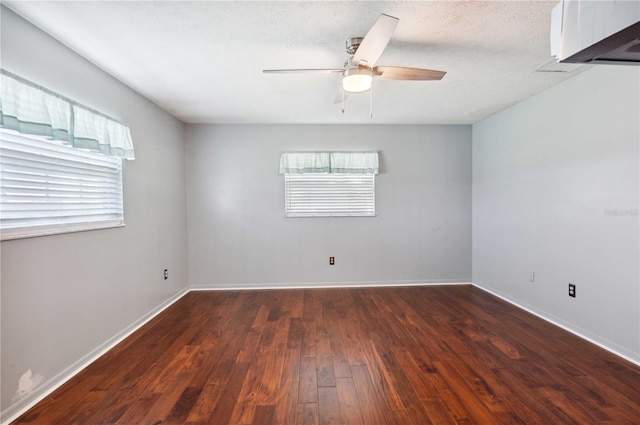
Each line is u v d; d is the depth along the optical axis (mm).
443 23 2076
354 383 2207
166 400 2031
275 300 4133
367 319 3424
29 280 2010
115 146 2818
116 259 2910
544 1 1837
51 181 2223
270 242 4730
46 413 1907
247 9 1898
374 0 1826
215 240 4691
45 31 2125
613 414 1862
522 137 3699
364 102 3709
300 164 4633
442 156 4820
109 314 2795
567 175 3068
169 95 3395
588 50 885
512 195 3902
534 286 3553
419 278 4840
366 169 4676
